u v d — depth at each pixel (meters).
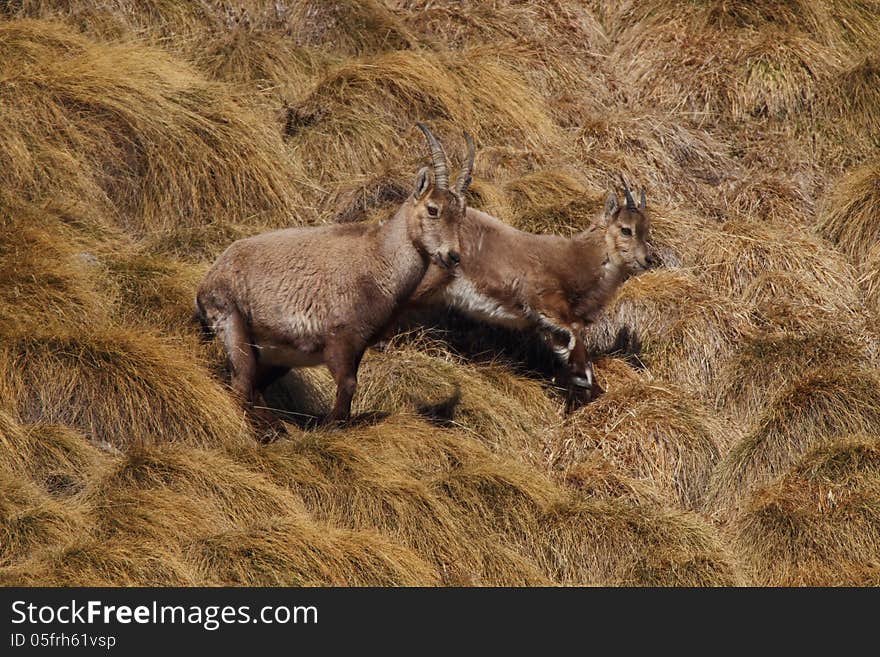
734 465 32.66
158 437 28.56
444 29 46.81
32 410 28.09
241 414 29.30
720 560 28.91
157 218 36.62
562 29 48.19
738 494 32.31
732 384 35.12
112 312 31.25
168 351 29.50
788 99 45.75
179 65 40.91
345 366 28.98
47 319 29.95
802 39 47.12
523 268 33.38
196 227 36.38
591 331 36.09
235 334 28.98
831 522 30.31
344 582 25.55
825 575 29.17
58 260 31.72
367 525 27.73
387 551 26.36
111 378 28.53
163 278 32.44
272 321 28.58
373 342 29.50
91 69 37.91
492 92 42.69
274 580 25.09
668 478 32.16
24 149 35.31
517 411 33.12
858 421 32.94
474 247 32.84
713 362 35.78
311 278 28.50
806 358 35.19
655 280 37.06
